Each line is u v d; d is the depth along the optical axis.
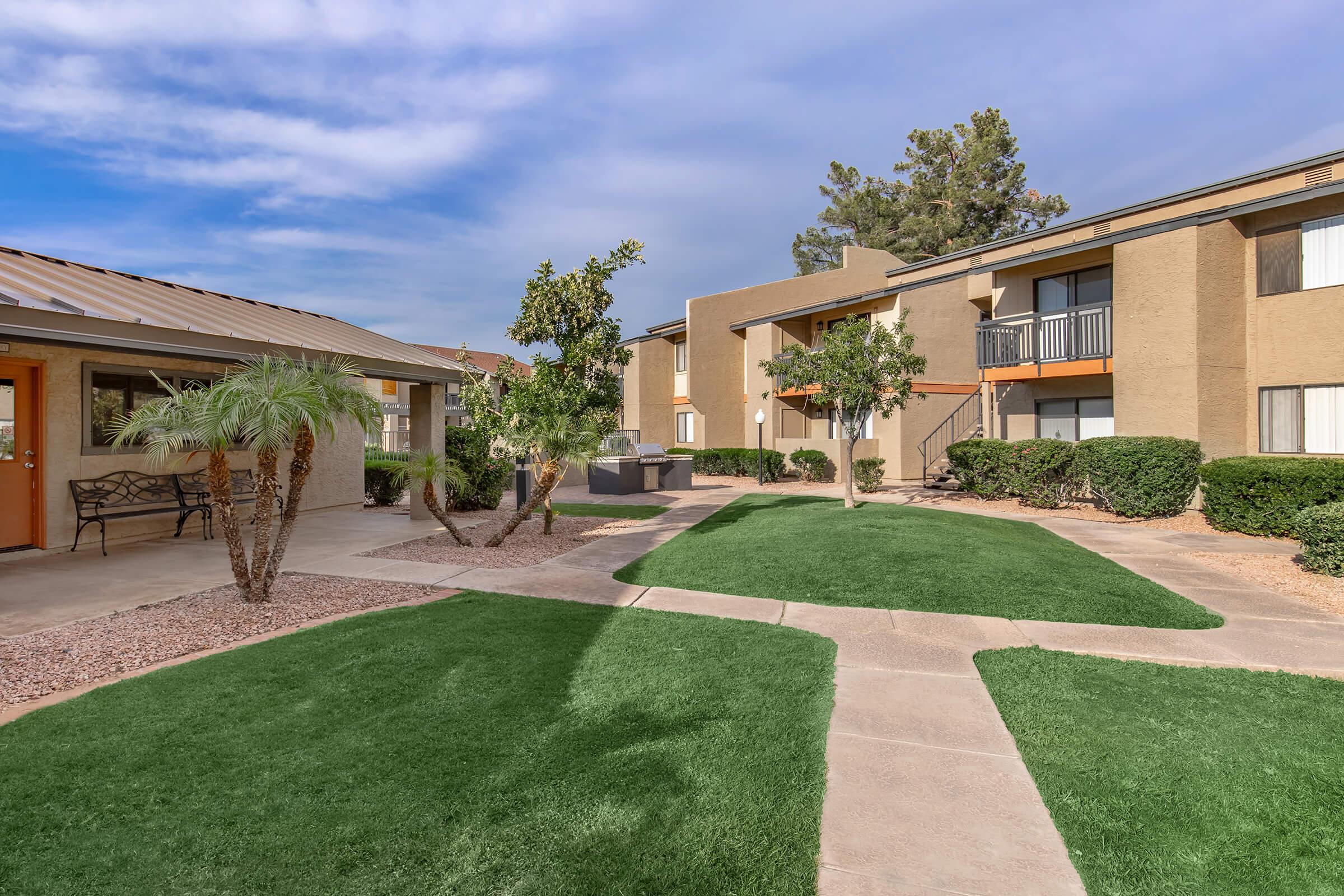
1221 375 12.57
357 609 6.25
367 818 2.87
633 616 6.05
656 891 2.46
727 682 4.50
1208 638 5.50
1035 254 15.18
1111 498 12.66
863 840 2.78
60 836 2.73
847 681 4.57
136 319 6.62
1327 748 3.54
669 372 28.97
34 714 3.84
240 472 11.16
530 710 3.99
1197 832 2.84
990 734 3.76
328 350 8.97
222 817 2.87
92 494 9.02
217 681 4.37
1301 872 2.57
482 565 8.23
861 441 20.11
